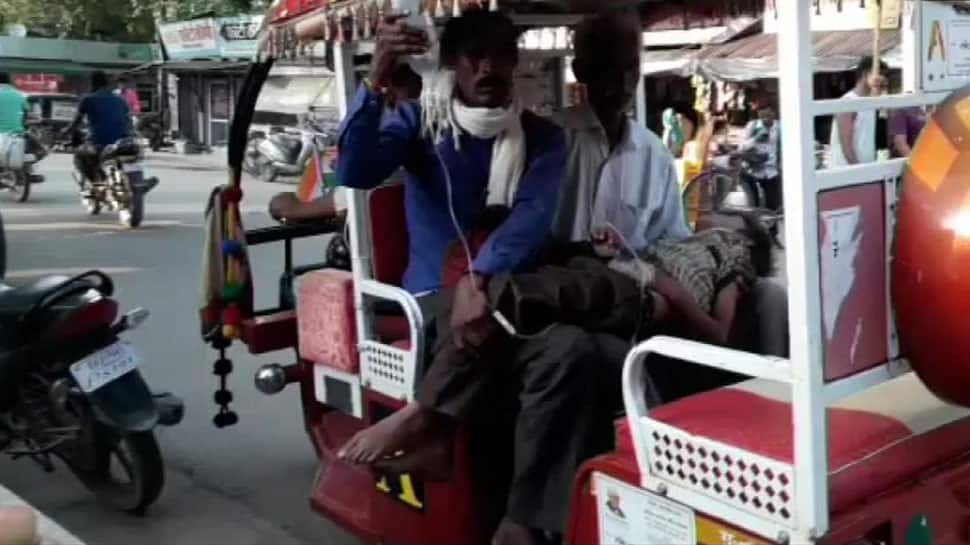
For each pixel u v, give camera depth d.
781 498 2.04
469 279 2.77
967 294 1.97
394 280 3.28
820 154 3.27
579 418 2.64
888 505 2.16
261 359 6.21
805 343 1.97
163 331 6.84
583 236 3.24
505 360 2.79
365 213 3.21
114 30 35.31
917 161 2.09
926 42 2.33
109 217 12.57
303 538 3.98
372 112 2.90
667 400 2.77
